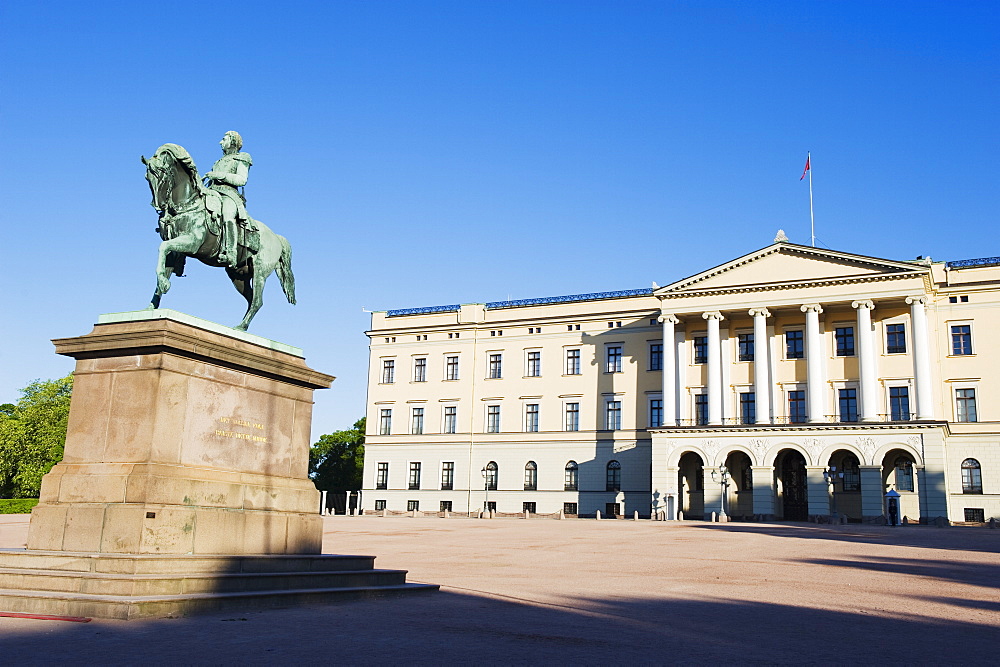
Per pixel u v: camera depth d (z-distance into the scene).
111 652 10.26
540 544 36.88
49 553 14.21
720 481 69.06
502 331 87.38
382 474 89.94
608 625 14.16
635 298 82.12
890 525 59.19
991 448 67.44
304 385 18.25
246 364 16.61
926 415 66.00
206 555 14.98
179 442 15.26
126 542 14.23
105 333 15.43
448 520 66.00
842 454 69.75
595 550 33.81
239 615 13.48
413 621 13.70
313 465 117.31
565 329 84.56
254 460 16.83
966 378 69.12
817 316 70.19
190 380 15.59
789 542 38.69
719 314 73.31
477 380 87.44
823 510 65.50
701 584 21.78
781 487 70.88
